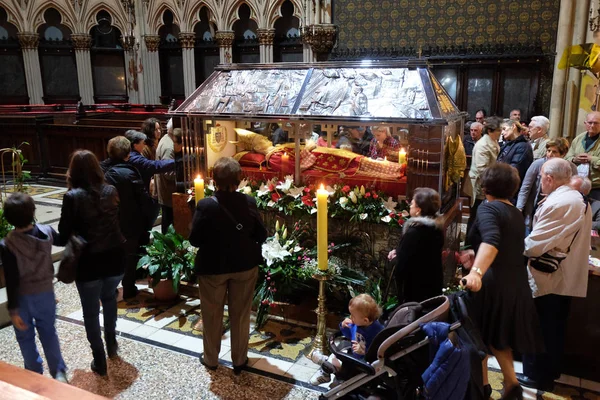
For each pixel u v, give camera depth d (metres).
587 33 7.20
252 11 10.65
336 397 2.10
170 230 4.16
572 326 2.95
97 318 2.91
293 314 3.67
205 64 11.73
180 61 12.02
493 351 2.52
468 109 9.09
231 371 3.03
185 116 4.10
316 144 4.24
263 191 3.94
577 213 2.53
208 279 2.85
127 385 2.88
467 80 8.98
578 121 7.41
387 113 3.39
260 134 4.52
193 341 3.40
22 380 1.75
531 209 4.12
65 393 1.69
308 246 3.85
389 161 3.93
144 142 4.08
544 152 4.96
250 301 2.95
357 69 3.80
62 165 8.84
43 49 11.65
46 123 8.93
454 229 3.88
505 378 2.48
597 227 3.80
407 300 2.65
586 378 2.97
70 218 2.71
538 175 4.03
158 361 3.14
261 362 3.12
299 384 2.89
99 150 8.44
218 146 4.39
